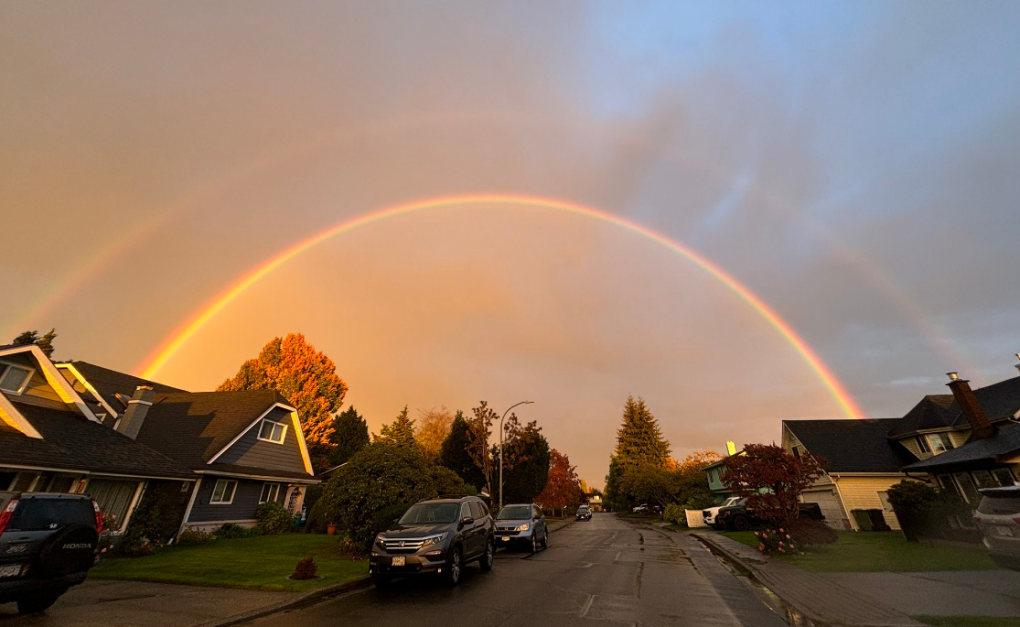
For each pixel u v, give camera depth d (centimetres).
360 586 1059
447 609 823
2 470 1257
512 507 1920
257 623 732
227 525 2105
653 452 7131
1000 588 898
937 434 2578
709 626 709
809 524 1541
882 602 813
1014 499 970
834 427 3095
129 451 1683
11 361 1505
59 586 723
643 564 1427
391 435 5009
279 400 2569
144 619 719
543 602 879
